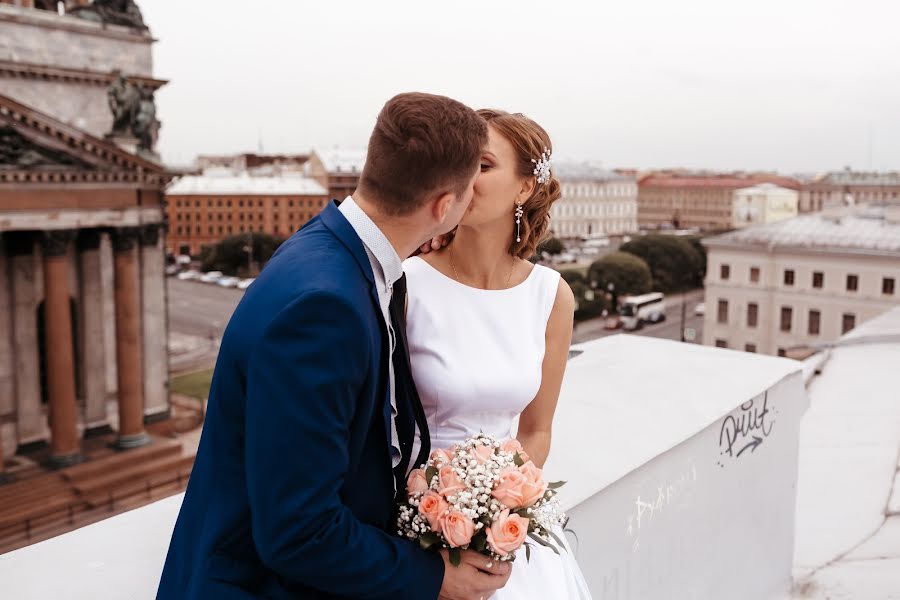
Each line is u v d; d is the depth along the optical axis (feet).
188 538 5.37
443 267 7.08
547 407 7.56
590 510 9.01
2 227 86.53
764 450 13.42
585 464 9.66
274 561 4.74
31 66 97.96
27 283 98.17
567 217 528.63
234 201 430.61
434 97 5.36
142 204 103.35
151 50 110.01
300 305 4.66
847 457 21.45
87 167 93.71
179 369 180.96
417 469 6.07
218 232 432.25
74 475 94.02
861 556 15.60
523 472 6.06
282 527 4.62
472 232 6.98
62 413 94.63
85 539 7.51
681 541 11.16
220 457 5.10
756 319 185.78
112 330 108.78
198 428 119.65
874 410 25.63
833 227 182.29
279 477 4.60
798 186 620.90
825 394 28.25
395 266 5.45
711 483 11.76
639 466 9.77
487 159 6.77
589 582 9.23
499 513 5.76
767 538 13.93
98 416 107.04
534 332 7.19
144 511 8.19
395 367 5.85
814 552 16.12
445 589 5.59
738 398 12.40
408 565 5.29
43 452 100.27
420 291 6.91
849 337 38.01
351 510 5.46
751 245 183.32
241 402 4.93
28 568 6.89
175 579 5.45
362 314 4.89
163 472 101.30
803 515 18.07
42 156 89.20
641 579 10.34
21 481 92.48
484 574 5.77
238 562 5.12
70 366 94.63
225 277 371.76
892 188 572.10
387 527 5.75
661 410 11.75
